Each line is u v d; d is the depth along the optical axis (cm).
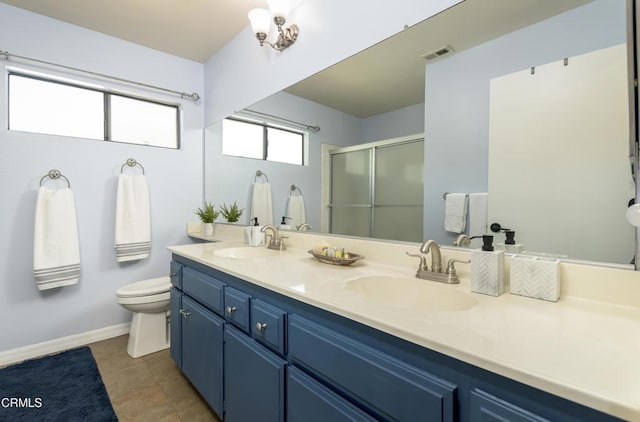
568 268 87
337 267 129
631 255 79
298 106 178
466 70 111
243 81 224
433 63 120
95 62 226
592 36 85
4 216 195
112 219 235
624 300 79
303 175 179
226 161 247
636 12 65
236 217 238
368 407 73
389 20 130
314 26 164
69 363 195
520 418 50
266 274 116
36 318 207
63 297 217
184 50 256
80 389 168
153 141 264
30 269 204
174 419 147
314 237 172
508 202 101
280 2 166
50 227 202
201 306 152
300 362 92
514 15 99
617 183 81
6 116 196
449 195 117
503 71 102
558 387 45
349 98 151
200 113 280
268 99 200
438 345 59
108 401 159
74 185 220
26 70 201
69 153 217
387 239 138
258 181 213
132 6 197
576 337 61
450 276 103
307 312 92
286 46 182
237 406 121
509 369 50
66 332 218
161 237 260
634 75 67
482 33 106
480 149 108
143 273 251
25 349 203
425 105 123
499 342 58
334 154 161
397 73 131
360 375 73
